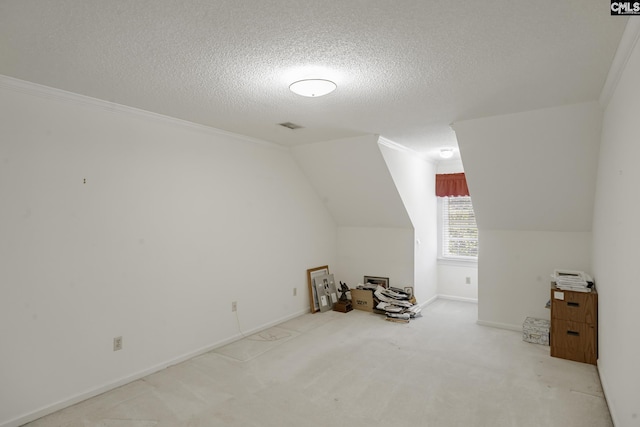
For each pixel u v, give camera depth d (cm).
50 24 175
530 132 341
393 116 339
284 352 370
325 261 560
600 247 325
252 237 431
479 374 317
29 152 253
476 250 579
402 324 462
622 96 223
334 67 228
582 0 156
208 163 381
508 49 205
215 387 295
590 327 338
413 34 187
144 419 249
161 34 186
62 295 268
